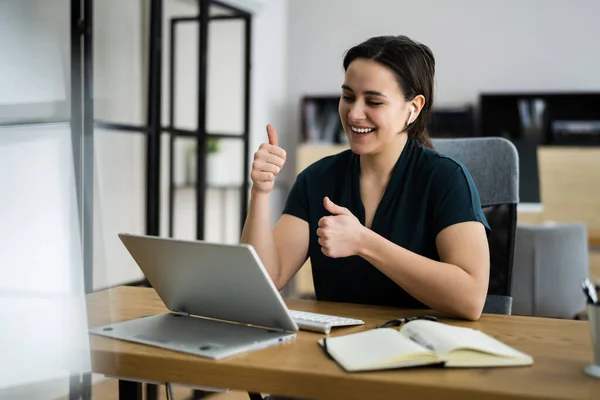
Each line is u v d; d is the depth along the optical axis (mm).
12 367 975
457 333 1011
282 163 1477
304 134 5344
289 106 5582
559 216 4832
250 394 1169
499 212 1663
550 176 4844
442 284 1251
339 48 5477
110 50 2535
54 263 1053
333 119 5305
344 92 1445
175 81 4020
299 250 1579
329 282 1549
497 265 1651
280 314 1091
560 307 2750
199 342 1056
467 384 862
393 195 1493
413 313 1328
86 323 1063
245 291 1093
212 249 1066
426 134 1565
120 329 1141
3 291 977
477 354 941
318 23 5512
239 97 4574
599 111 4875
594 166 4785
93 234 1166
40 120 1092
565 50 5066
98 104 2051
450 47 5250
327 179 1592
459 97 5250
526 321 1260
